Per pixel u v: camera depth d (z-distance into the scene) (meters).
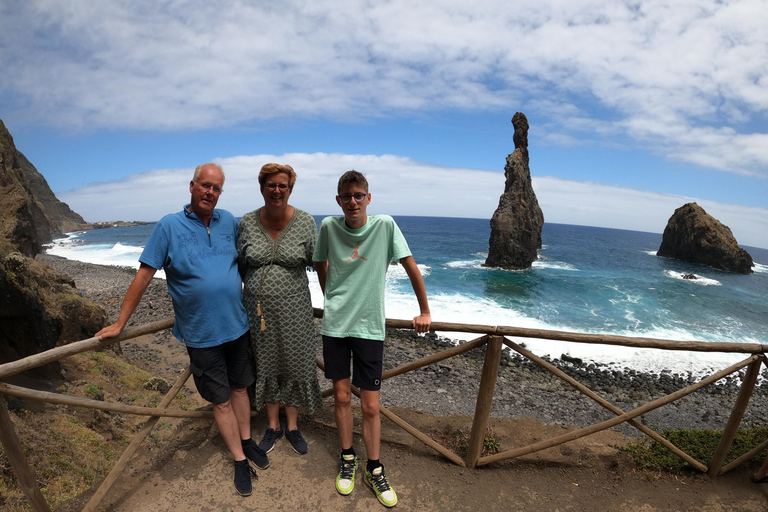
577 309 25.80
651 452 3.46
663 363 16.16
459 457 3.32
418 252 63.62
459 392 12.70
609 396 13.18
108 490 2.85
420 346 17.98
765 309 27.72
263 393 3.10
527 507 2.88
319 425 3.68
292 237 2.85
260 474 3.04
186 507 2.77
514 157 42.69
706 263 51.75
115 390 9.66
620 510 2.89
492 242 43.34
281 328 2.91
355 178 2.52
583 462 3.39
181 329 2.74
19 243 22.06
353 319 2.71
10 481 3.82
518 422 4.11
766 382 14.67
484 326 2.97
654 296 30.64
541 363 3.12
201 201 2.64
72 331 10.80
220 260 2.73
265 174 2.63
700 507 2.94
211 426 3.53
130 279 31.83
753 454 3.17
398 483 3.05
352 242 2.71
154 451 3.28
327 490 2.92
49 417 6.44
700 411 12.21
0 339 8.27
